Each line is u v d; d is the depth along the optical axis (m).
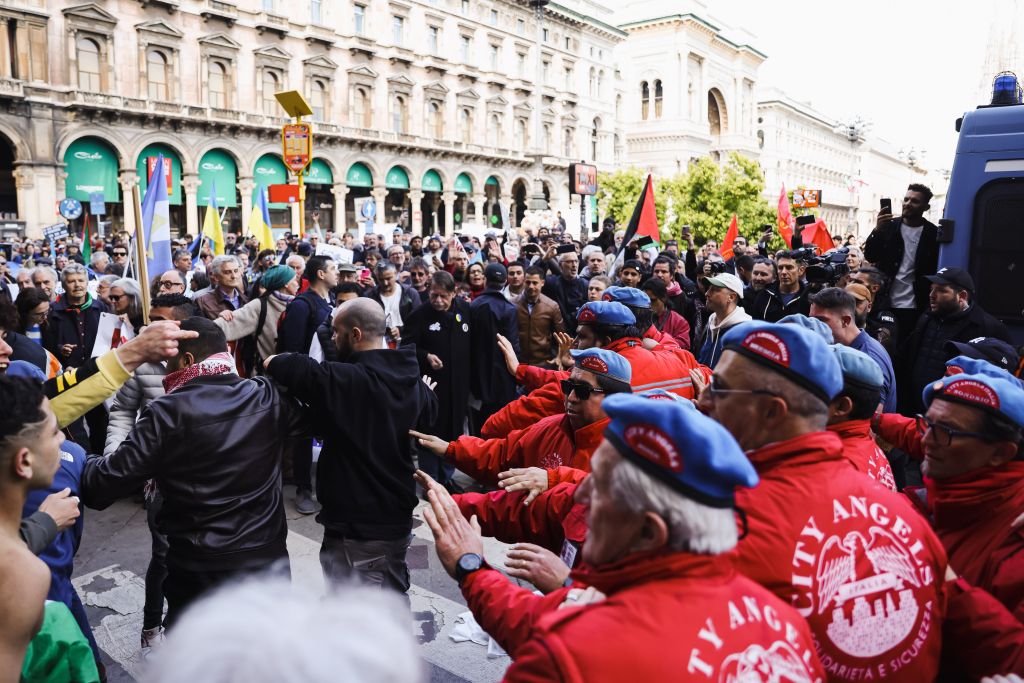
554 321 6.99
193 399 2.73
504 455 3.16
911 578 1.64
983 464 2.17
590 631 1.17
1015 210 6.12
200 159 36.12
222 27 36.31
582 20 58.50
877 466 2.41
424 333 6.30
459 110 49.00
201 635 0.67
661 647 1.15
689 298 8.73
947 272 5.43
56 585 2.66
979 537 2.18
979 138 6.25
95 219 32.91
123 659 3.74
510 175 53.25
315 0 40.53
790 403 1.68
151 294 6.31
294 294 6.05
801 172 98.44
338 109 41.75
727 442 1.25
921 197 6.68
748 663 1.20
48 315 6.26
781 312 6.99
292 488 6.25
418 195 46.72
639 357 3.48
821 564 1.55
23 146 30.22
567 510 2.35
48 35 30.55
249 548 2.84
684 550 1.25
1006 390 2.13
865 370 2.41
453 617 4.15
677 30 69.38
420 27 45.47
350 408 3.13
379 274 7.57
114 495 2.69
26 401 1.86
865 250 7.21
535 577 1.99
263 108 38.22
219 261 6.49
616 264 8.74
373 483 3.23
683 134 69.00
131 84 33.16
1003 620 1.79
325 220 44.00
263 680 0.63
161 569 3.75
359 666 0.67
